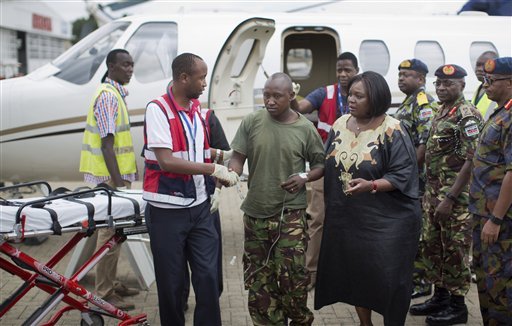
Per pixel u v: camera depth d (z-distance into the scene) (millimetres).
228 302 4969
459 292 4434
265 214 3771
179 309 3725
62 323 4523
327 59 9195
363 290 3672
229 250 6422
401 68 4836
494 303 3684
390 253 3592
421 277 4867
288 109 3811
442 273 4492
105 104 4699
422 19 7883
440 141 4418
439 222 4422
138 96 6812
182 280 3680
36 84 6762
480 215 3725
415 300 4953
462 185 4211
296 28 7422
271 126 3775
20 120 6668
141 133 6812
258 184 3781
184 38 7020
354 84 3631
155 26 7109
